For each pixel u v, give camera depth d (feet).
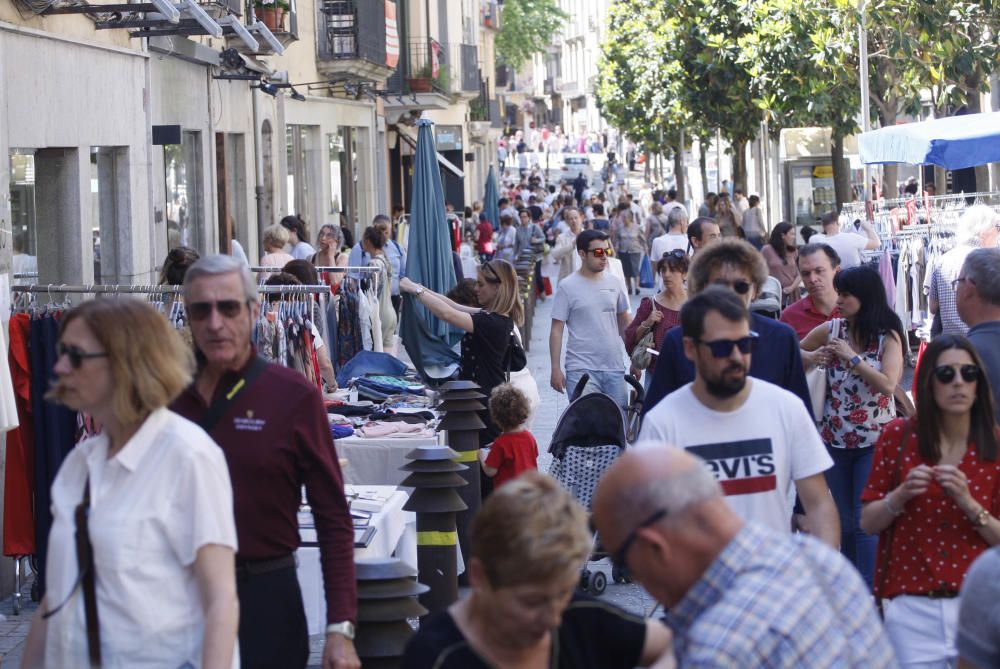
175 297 45.73
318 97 143.84
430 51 204.74
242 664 23.79
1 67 54.19
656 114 260.21
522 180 396.98
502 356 50.72
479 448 47.37
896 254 94.02
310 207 145.18
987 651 17.42
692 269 32.04
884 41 132.26
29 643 21.90
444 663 17.17
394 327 91.71
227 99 104.32
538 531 16.33
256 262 113.70
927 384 27.55
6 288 44.16
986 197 98.89
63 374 20.74
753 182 290.76
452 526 36.45
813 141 173.58
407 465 36.55
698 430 26.30
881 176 168.55
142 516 20.74
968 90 136.67
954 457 27.71
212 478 21.02
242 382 24.17
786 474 26.48
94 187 69.67
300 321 52.49
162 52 83.92
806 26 141.69
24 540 44.88
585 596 18.78
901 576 27.68
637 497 16.34
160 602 20.77
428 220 77.05
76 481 21.43
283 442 24.06
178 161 91.30
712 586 16.08
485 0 338.95
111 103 69.87
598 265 55.21
